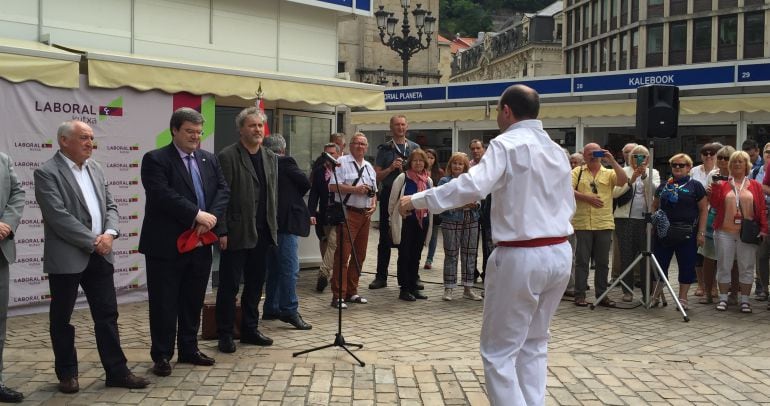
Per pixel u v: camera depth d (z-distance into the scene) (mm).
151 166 5359
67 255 4902
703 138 15227
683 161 8320
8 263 4824
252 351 6199
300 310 8055
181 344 5758
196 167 5613
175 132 5457
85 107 7625
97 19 8727
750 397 5152
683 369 5863
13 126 7141
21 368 5594
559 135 16266
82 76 7574
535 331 4043
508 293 3801
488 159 3744
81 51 7766
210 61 9898
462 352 6270
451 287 8797
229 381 5332
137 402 4852
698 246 8586
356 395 5043
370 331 7078
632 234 8922
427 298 8953
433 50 40062
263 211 6348
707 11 55062
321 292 9172
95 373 5500
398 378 5441
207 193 5617
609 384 5410
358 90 9906
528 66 77562
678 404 4980
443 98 17516
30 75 7035
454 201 3676
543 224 3803
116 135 7875
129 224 8086
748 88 13703
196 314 5762
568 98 15570
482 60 90875
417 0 39688
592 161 8500
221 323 6133
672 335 7168
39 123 7305
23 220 7289
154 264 5438
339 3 11062
